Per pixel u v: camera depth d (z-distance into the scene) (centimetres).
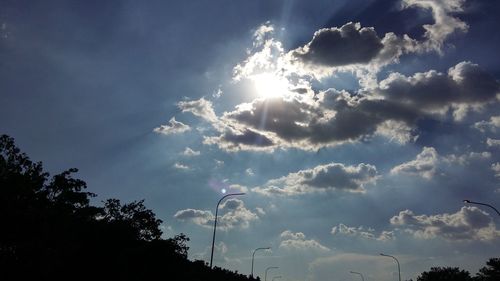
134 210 4653
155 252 4566
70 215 3659
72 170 3597
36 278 3234
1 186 3123
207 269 6744
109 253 4034
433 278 12512
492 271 9375
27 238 3159
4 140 3350
